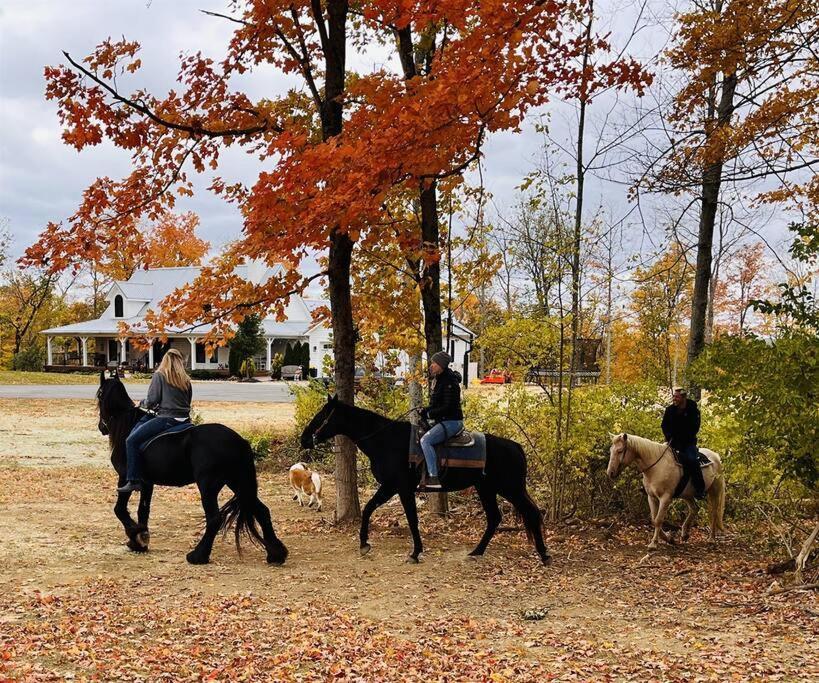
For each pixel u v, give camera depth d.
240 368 54.91
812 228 8.48
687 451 10.21
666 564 9.52
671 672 5.62
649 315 26.12
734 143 10.65
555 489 11.63
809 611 7.06
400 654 5.92
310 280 10.80
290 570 8.78
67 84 8.83
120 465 9.34
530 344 11.45
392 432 9.61
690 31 10.71
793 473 9.01
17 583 7.71
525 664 5.80
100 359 63.00
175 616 6.71
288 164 7.64
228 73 10.23
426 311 12.40
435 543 10.59
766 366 8.43
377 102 7.95
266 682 5.28
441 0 6.94
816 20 9.99
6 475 15.27
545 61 8.04
